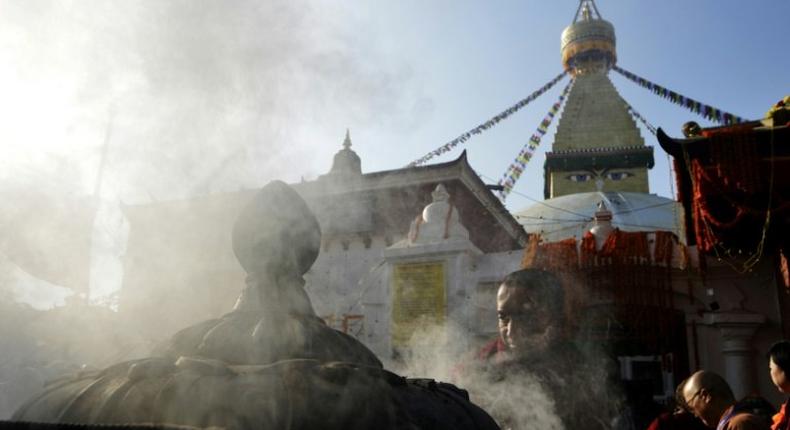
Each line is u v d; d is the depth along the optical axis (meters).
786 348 3.97
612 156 44.72
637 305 11.11
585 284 11.12
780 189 9.50
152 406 1.49
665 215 32.28
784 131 9.54
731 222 9.89
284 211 2.02
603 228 12.35
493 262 11.64
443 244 11.55
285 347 1.77
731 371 10.82
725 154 9.80
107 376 1.67
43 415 1.61
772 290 11.09
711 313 11.15
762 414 3.87
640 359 12.89
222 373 1.55
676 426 3.54
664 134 10.39
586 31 49.47
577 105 47.97
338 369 1.57
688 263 11.41
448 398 1.96
